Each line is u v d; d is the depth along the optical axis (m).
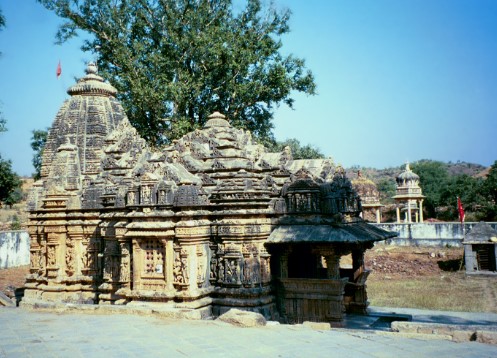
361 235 16.81
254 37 37.62
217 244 16.75
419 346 8.91
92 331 10.30
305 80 38.00
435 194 72.81
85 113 22.91
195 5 36.59
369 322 17.67
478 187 63.94
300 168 17.75
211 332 10.14
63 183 20.52
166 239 15.90
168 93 33.28
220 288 16.45
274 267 17.47
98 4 35.66
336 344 9.08
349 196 18.25
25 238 39.19
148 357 8.22
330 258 16.42
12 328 10.68
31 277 20.73
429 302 23.38
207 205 16.72
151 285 16.11
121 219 17.06
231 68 35.41
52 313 12.71
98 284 19.42
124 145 20.55
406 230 44.84
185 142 19.50
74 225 19.86
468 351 8.52
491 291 26.72
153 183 16.20
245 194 16.36
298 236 16.31
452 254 38.66
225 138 18.59
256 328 10.59
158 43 37.31
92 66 24.02
